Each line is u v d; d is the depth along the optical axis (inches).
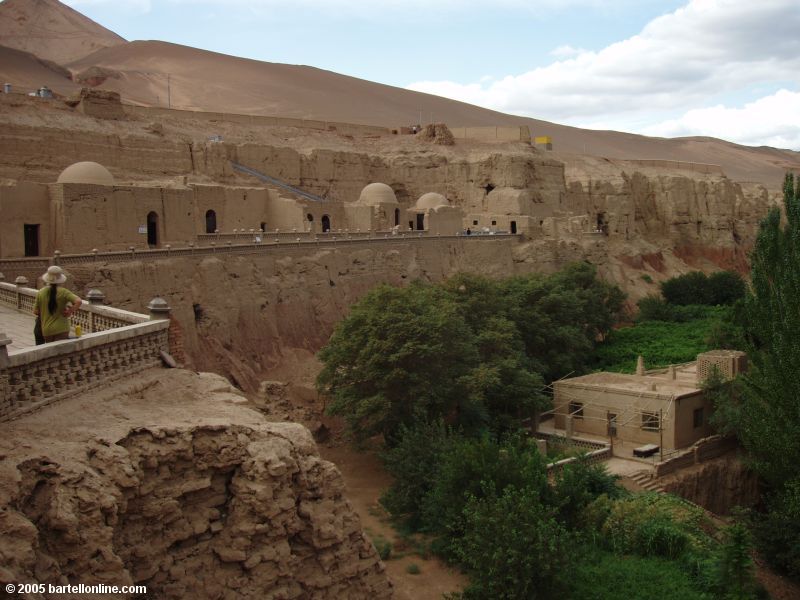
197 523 609.6
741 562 1090.7
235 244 2038.6
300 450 658.8
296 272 2183.8
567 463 1425.9
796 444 1392.7
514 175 3750.0
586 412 1908.2
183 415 658.8
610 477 1472.7
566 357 2326.5
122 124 2687.0
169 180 2436.0
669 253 4712.1
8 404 567.2
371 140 4008.4
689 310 3361.2
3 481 486.9
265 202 2632.9
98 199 1877.5
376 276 2536.9
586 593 1066.1
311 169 3312.0
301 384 1893.5
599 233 3806.6
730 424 1771.7
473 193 3777.1
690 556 1192.2
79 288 1524.4
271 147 3132.4
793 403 1412.4
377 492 1489.9
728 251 4918.8
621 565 1154.7
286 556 621.9
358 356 1621.6
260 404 1749.5
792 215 1535.4
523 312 2313.0
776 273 1514.5
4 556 450.6
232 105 6978.4
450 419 1793.8
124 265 1627.7
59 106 2576.3
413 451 1355.8
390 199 3149.6
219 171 2797.7
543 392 2140.7
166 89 6958.7
